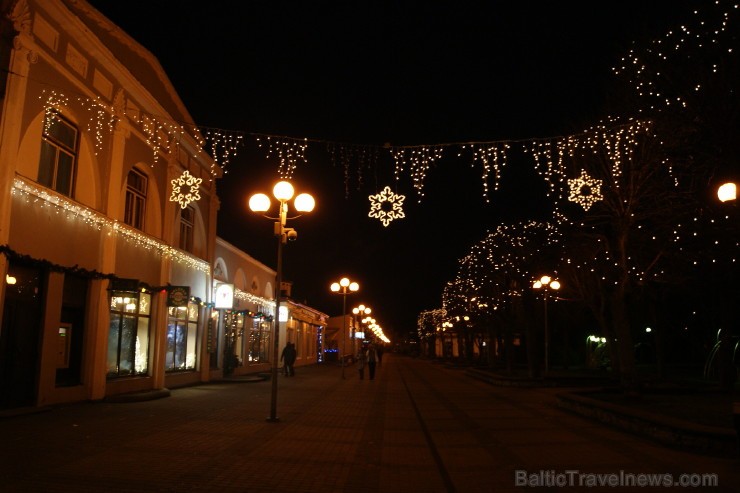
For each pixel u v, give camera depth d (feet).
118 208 55.88
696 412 45.52
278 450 32.86
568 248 74.90
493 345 128.57
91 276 51.26
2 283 39.88
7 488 22.93
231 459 29.84
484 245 104.32
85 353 51.42
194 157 77.20
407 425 44.75
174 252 69.46
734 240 41.88
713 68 37.83
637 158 51.88
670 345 154.71
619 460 31.19
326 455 32.12
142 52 61.26
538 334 144.36
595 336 146.82
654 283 86.94
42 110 44.68
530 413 52.95
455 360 195.72
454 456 32.40
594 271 73.20
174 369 73.15
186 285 75.20
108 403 52.06
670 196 46.91
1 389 41.52
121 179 56.65
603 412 45.68
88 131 51.13
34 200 44.06
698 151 40.09
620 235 54.95
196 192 56.80
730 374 69.56
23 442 32.12
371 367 100.17
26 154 43.47
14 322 42.75
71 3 48.75
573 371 124.67
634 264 59.82
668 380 89.40
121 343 58.70
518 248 94.07
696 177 43.70
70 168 50.21
